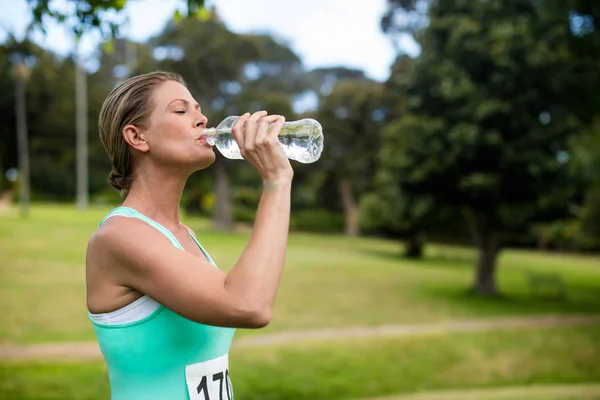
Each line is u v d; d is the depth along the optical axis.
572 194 17.38
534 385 10.46
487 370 11.26
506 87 16.86
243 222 50.12
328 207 51.25
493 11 17.50
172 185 1.59
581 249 45.19
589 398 8.31
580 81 15.98
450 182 18.38
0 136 48.72
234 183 51.62
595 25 11.13
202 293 1.33
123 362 1.46
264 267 1.33
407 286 21.41
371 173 40.84
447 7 18.50
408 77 18.64
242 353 11.38
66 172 50.62
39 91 47.34
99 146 47.47
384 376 10.53
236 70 38.75
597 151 18.95
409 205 18.97
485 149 17.33
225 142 1.57
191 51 37.22
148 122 1.55
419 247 35.22
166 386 1.46
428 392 9.78
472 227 20.53
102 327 1.44
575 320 16.06
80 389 8.61
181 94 1.58
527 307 18.16
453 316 16.20
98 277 1.44
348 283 21.61
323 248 36.94
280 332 13.39
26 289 17.31
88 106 47.16
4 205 45.47
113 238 1.41
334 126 40.38
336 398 9.25
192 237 1.69
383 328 14.27
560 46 15.84
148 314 1.43
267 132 1.47
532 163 16.88
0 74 40.78
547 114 17.45
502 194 17.97
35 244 26.11
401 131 18.67
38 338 11.91
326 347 12.15
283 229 1.40
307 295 18.67
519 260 37.84
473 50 17.22
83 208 42.12
